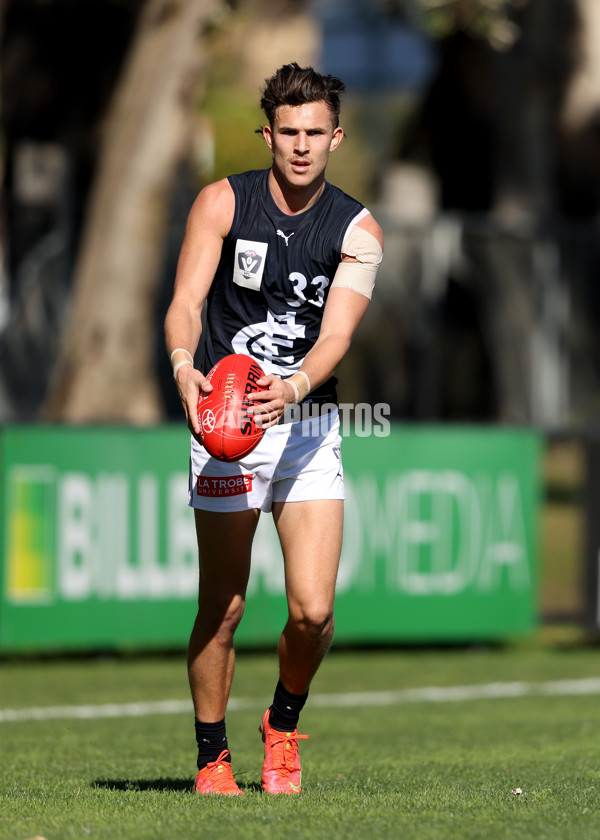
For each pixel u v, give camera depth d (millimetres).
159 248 43219
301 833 11539
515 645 37812
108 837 11469
